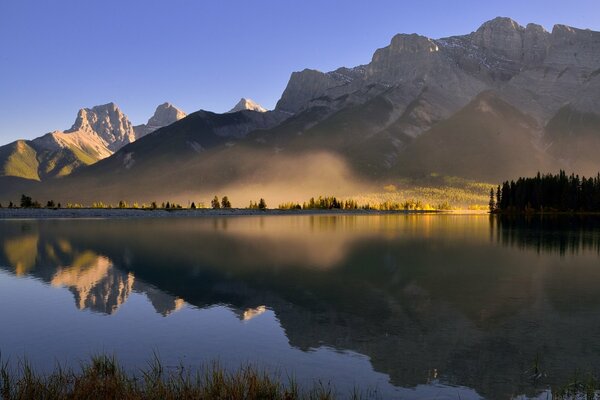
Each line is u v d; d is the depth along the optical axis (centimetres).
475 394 1241
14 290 2564
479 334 1766
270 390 1171
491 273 3184
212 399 1116
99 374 1327
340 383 1302
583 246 5069
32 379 1236
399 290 2591
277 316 2022
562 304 2252
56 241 5322
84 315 2033
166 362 1455
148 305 2222
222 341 1672
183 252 4319
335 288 2641
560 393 1244
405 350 1578
